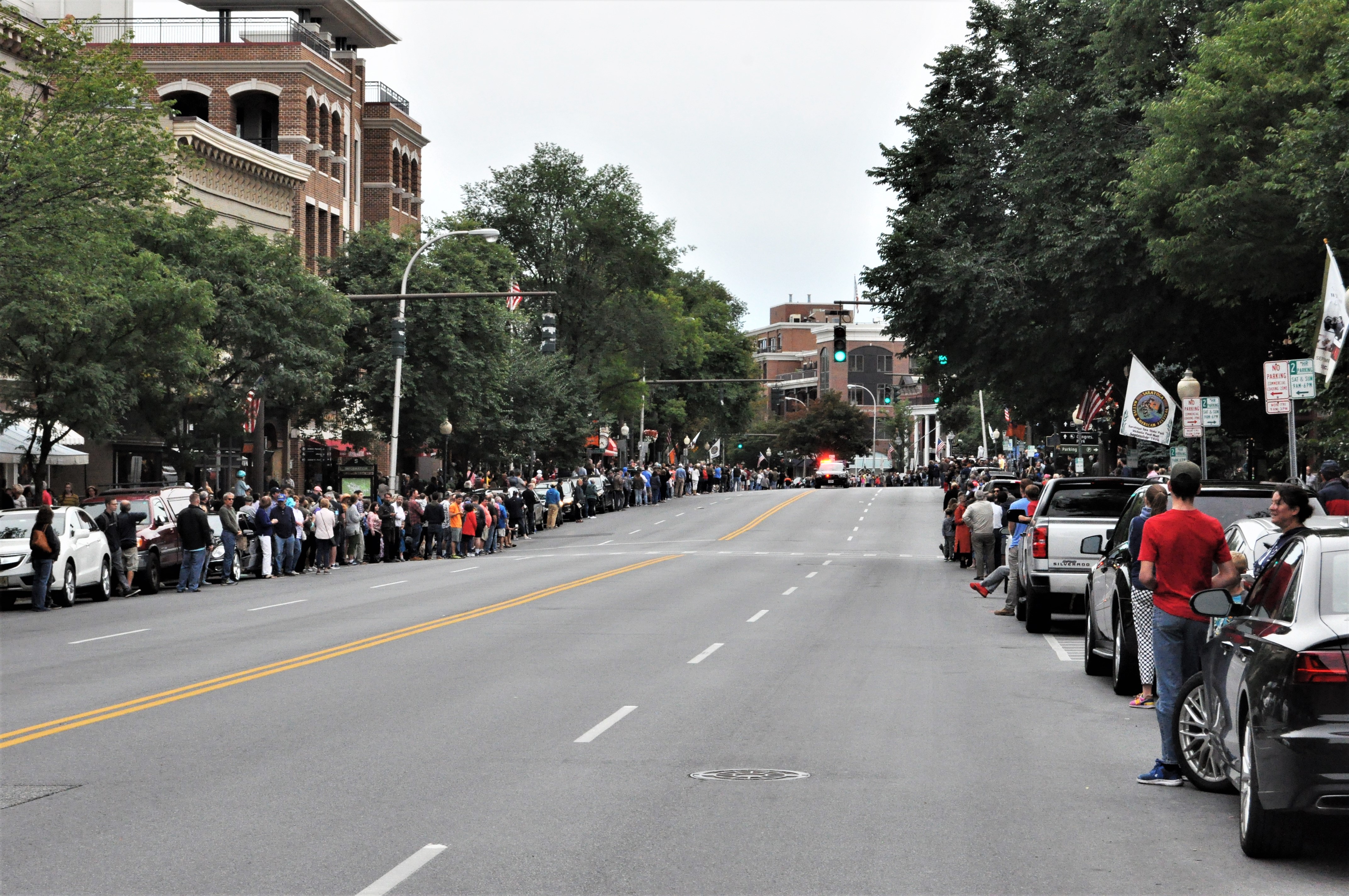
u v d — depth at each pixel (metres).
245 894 7.38
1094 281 36.12
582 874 7.78
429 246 48.25
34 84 27.73
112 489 34.75
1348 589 8.19
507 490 55.41
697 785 10.23
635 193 84.69
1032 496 24.62
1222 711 9.25
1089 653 16.56
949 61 44.34
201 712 13.63
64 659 18.55
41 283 26.44
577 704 14.09
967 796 9.91
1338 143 24.14
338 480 63.44
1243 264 28.14
